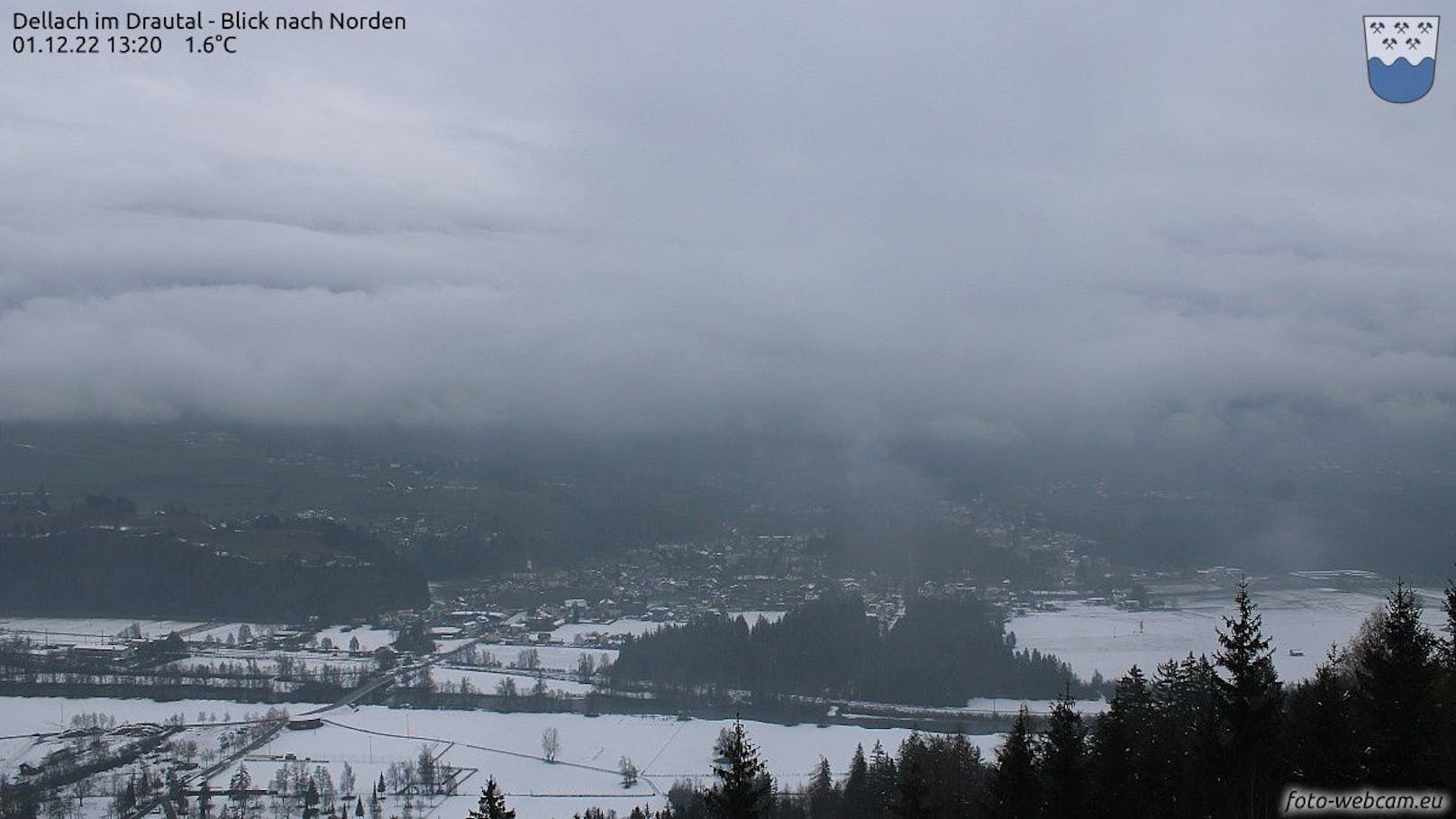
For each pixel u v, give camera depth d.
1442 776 53.31
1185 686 91.25
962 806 82.19
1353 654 88.62
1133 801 61.91
